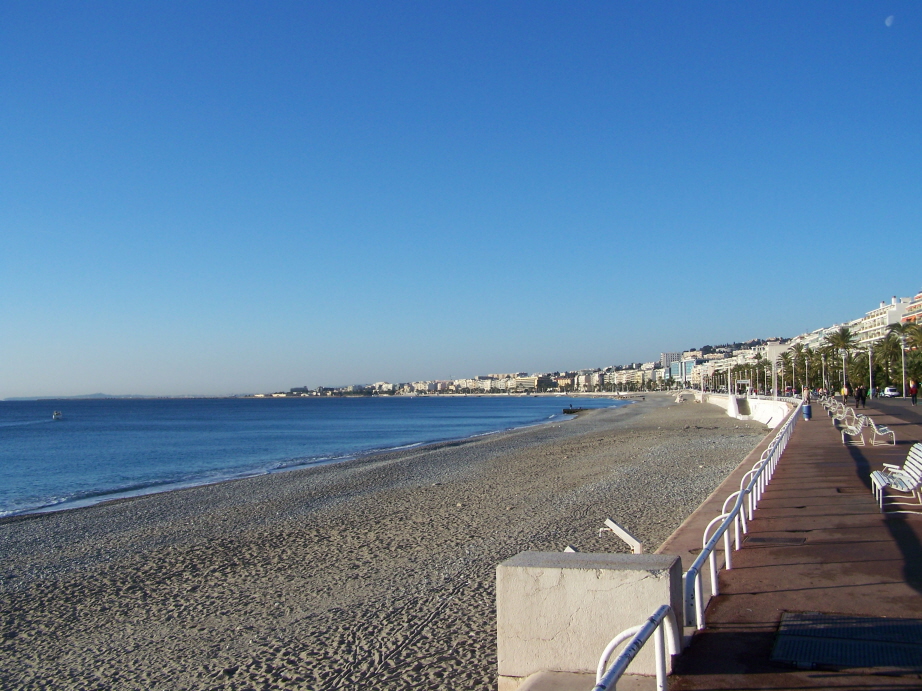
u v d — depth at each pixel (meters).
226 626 9.97
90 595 12.11
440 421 103.12
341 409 179.75
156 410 179.00
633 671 4.67
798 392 117.00
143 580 12.98
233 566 13.67
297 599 11.08
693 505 18.30
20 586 13.01
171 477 34.41
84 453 49.44
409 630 9.20
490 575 11.78
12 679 8.53
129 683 8.21
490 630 8.99
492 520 17.31
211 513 20.98
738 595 6.60
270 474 31.95
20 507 25.28
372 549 14.52
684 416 80.12
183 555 14.96
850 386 102.31
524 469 29.67
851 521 10.05
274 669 8.24
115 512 21.97
